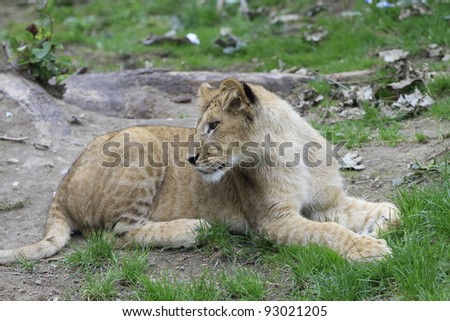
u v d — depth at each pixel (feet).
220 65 60.59
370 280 27.02
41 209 36.52
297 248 29.86
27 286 29.68
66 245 33.53
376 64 52.39
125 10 80.84
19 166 39.86
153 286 28.02
